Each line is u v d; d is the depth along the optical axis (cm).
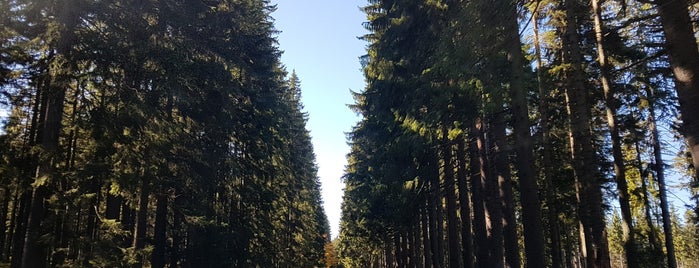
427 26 1570
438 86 1384
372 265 8069
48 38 1163
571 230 3098
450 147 2002
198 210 1959
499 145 1462
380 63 1917
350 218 5122
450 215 2166
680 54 642
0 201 1808
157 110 1416
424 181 1872
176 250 2320
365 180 3269
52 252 1285
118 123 1250
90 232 1652
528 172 1125
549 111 1936
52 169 1144
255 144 2602
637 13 1118
